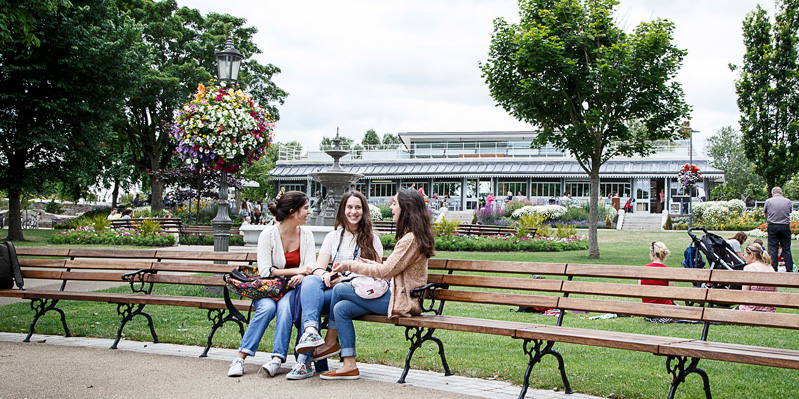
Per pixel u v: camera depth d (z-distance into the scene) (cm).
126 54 2452
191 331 700
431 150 5516
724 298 429
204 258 654
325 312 533
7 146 2300
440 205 4650
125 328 712
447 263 554
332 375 491
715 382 501
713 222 3347
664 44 1609
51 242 2169
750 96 2127
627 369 545
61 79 2258
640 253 1928
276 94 4281
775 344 657
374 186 5422
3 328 702
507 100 1791
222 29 4072
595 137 1744
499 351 624
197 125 920
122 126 3781
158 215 3381
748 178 7625
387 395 442
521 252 2019
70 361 539
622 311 460
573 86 1736
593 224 1795
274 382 477
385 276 493
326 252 546
